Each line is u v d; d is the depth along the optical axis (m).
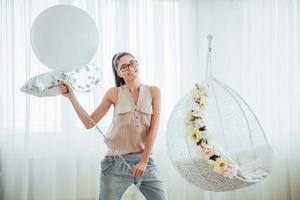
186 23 3.47
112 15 3.29
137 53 3.31
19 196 3.12
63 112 3.16
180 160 2.56
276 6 3.55
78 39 2.20
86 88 2.48
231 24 3.55
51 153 3.15
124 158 2.37
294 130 3.54
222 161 2.42
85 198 3.24
